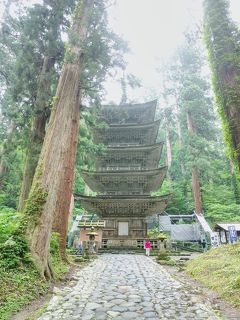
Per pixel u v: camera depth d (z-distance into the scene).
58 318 4.96
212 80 7.81
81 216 29.70
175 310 5.53
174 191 38.22
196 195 30.97
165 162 47.62
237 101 6.90
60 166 9.34
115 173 26.77
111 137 29.94
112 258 17.53
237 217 30.36
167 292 7.25
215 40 7.82
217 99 7.55
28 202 8.66
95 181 28.02
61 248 12.49
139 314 5.26
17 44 15.15
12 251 7.47
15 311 5.32
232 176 36.19
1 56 16.52
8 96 15.97
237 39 7.61
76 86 10.88
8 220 8.89
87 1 12.38
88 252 21.41
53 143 9.46
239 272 7.91
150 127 28.70
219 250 12.47
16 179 21.03
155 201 26.39
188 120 34.81
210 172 32.66
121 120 30.02
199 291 7.38
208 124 35.88
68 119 10.04
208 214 31.91
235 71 7.21
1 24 14.78
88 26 11.86
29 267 7.52
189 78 35.97
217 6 8.11
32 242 8.05
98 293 7.07
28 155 13.98
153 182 28.45
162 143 26.94
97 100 14.90
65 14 14.66
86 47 11.41
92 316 5.10
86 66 11.55
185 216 30.89
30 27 14.30
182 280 9.52
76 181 40.12
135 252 23.59
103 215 27.66
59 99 10.28
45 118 14.77
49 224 8.61
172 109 43.75
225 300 6.39
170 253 21.64
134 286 8.08
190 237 27.66
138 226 27.23
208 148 33.66
